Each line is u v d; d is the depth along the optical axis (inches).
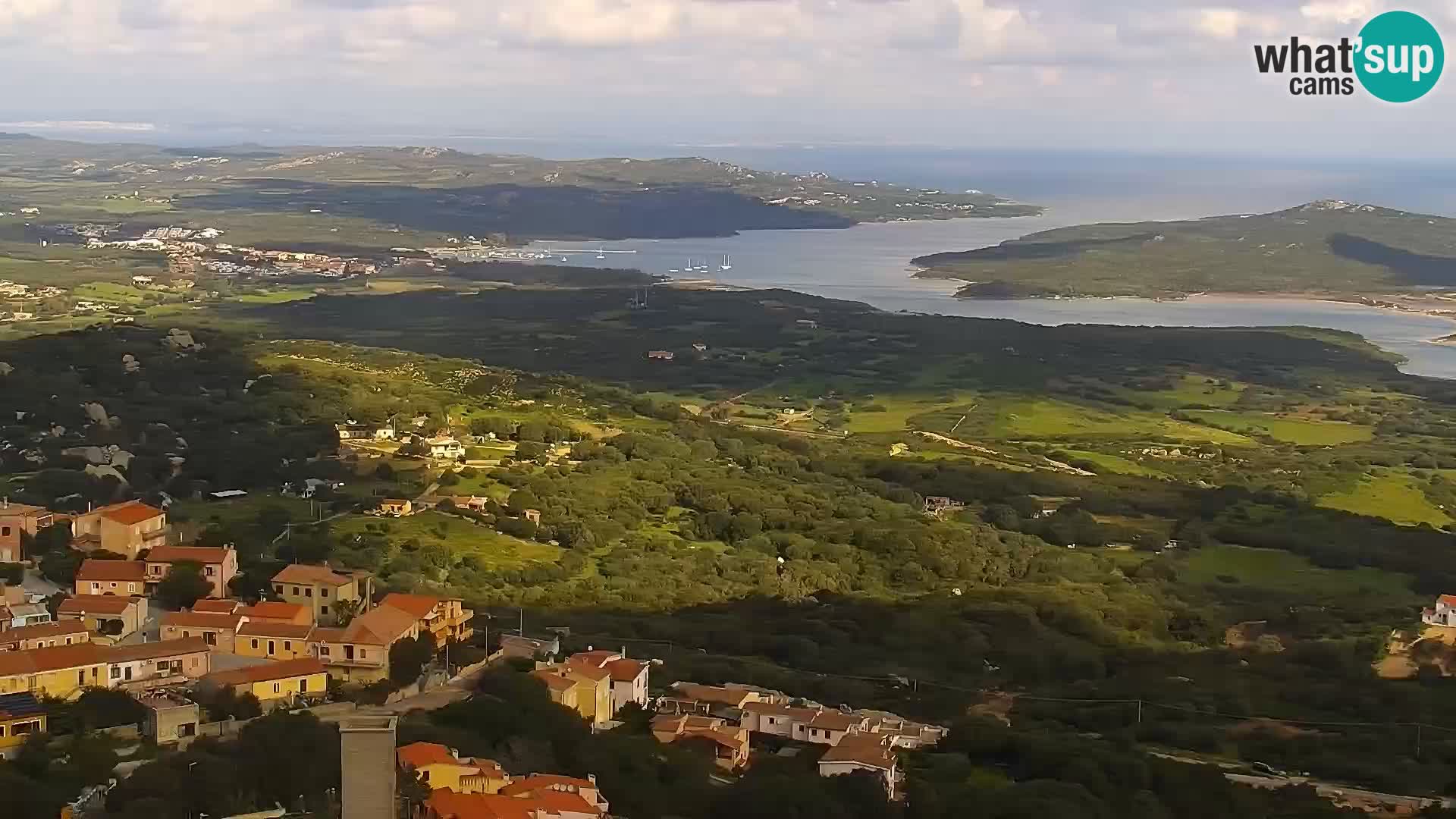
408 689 5733.3
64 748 4675.2
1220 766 6190.9
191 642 5654.5
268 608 6058.1
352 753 2910.9
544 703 5477.4
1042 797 5206.7
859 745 5541.3
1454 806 5620.1
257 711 5251.0
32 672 5201.8
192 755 4562.0
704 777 5182.1
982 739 5994.1
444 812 4067.4
